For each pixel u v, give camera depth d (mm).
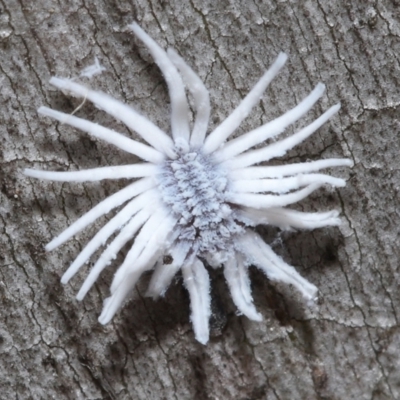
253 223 54
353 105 55
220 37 55
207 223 54
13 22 55
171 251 54
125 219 54
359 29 55
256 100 53
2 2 54
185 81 53
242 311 54
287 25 55
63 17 55
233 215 54
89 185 55
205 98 53
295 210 55
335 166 55
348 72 55
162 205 54
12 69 55
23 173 55
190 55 55
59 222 55
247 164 54
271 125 54
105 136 54
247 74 55
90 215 54
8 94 55
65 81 53
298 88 55
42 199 55
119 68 55
